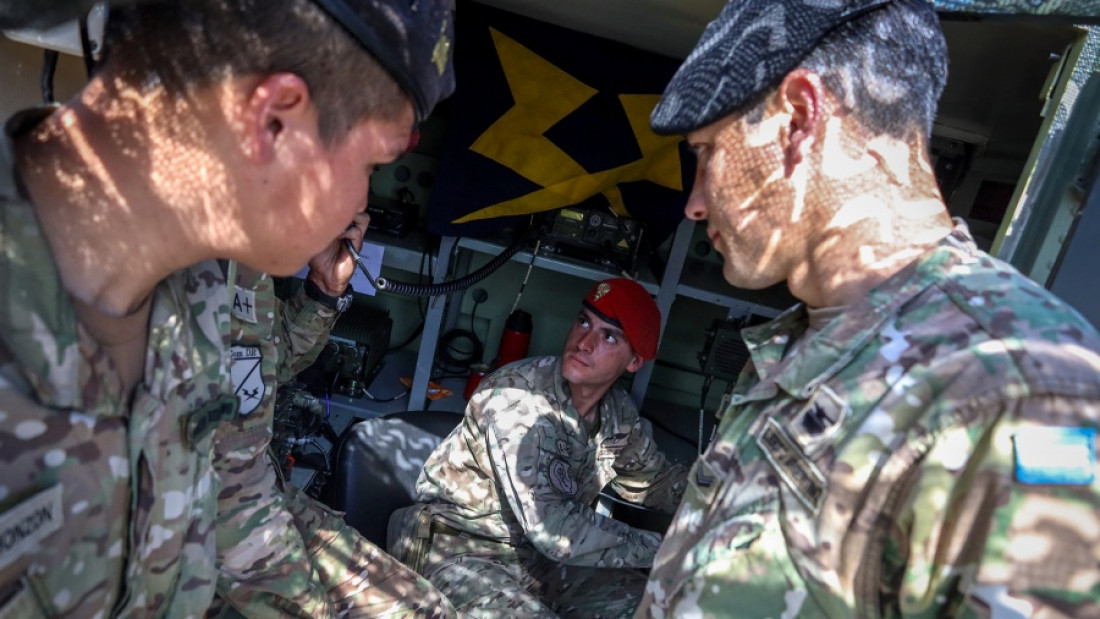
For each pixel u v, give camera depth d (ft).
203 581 2.78
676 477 6.91
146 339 2.33
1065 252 2.94
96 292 2.04
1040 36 3.28
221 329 2.74
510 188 6.81
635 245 7.21
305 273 6.86
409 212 7.85
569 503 5.88
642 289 6.23
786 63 2.32
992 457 1.85
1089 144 2.89
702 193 2.67
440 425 6.81
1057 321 1.98
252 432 3.55
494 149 6.79
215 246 2.12
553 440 5.99
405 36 2.05
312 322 5.35
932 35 2.37
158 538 2.42
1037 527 1.78
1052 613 1.75
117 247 2.02
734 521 2.38
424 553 6.08
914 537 1.93
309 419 6.70
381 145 2.22
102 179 1.96
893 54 2.30
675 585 2.57
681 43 5.96
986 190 5.56
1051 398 1.83
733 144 2.49
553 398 6.14
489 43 6.83
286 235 2.15
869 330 2.25
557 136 6.81
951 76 4.40
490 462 6.07
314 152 2.06
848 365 2.24
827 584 2.12
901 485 1.99
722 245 2.70
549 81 6.83
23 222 1.88
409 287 7.07
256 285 3.50
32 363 1.87
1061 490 1.77
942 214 2.38
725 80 2.43
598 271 7.20
